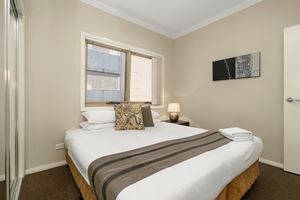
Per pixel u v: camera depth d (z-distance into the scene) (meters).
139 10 2.76
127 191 0.72
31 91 1.97
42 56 2.04
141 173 0.89
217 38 2.91
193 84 3.32
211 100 3.00
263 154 2.33
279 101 2.20
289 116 2.02
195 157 1.12
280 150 2.18
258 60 2.37
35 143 2.01
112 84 2.89
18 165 1.83
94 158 1.15
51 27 2.11
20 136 1.84
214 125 2.95
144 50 3.18
